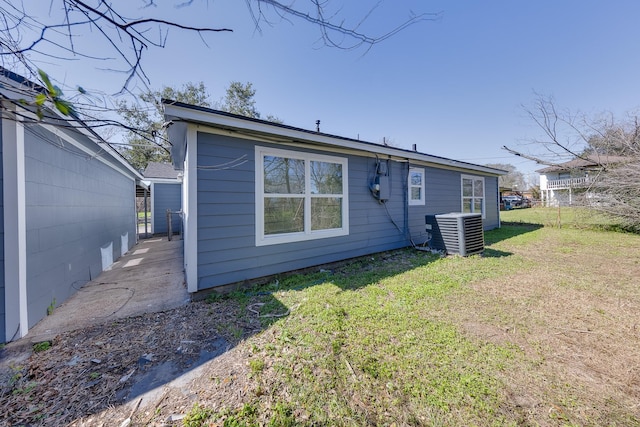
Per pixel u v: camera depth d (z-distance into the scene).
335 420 1.38
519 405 1.47
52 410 1.47
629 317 2.54
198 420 1.37
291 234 4.10
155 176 11.52
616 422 1.36
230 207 3.47
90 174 4.36
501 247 6.06
